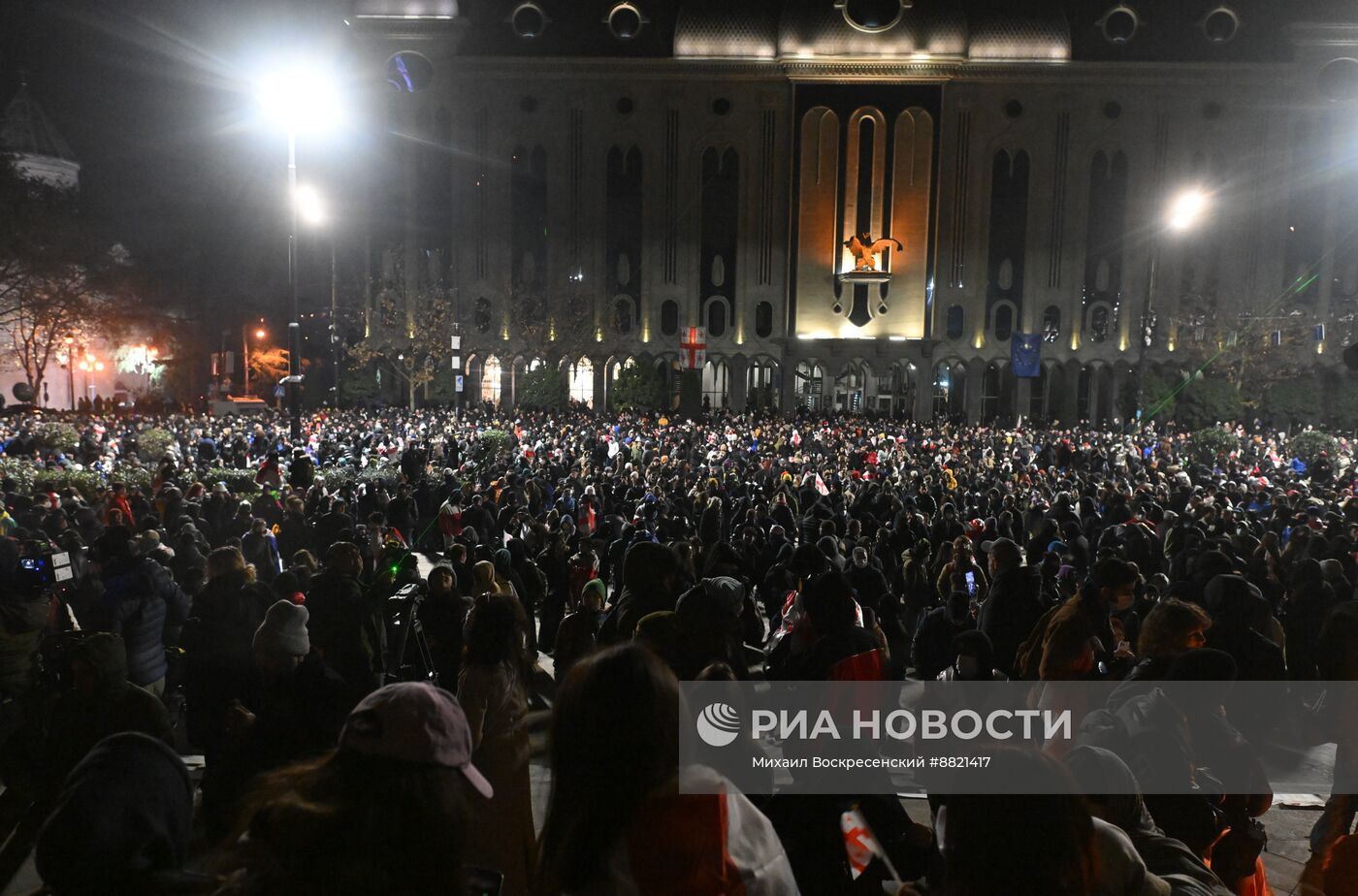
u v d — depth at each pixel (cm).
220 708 642
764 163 6531
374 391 6412
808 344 6525
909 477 2464
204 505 1612
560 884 211
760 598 1393
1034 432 4838
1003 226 6462
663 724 217
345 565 751
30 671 818
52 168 7038
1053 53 6362
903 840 419
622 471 2406
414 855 194
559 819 216
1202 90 6272
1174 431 5459
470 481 2239
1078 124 6372
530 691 521
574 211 6575
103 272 6022
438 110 6525
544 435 3819
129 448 2931
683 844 210
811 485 2138
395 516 1833
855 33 6312
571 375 6812
